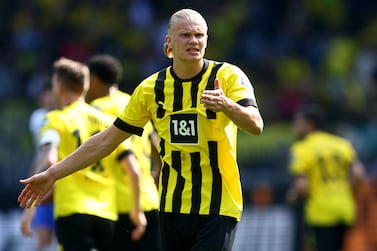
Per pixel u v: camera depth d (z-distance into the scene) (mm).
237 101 16594
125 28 59688
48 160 22125
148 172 23859
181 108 17062
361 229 41188
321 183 34438
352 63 56719
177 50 16875
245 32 59344
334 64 56094
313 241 34781
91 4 60875
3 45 59688
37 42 58719
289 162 44656
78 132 22453
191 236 17344
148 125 23797
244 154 45688
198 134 17031
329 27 60000
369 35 59688
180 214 17328
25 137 44719
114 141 17609
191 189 17250
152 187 23938
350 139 46844
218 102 15695
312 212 34594
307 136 34781
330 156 34312
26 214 23891
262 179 44344
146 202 23609
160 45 58031
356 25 60844
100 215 22219
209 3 61250
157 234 23875
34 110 45844
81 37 59281
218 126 16938
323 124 35406
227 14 60250
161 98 17234
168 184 17484
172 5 61250
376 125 47750
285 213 42250
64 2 61031
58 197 22234
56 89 23062
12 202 41562
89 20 60062
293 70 56250
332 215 34281
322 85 55156
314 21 60062
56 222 22375
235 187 17391
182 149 17172
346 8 61125
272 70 56750
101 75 23594
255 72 56719
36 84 54750
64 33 59656
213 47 58719
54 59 57938
